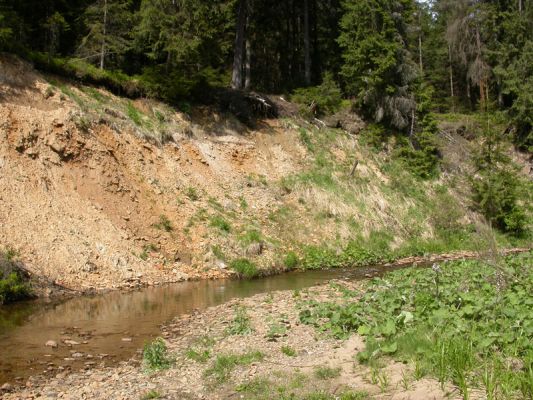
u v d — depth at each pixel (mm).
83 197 16625
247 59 33312
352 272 18906
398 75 31969
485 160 30328
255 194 23109
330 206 24719
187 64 24375
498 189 29031
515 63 36250
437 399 5695
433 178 30938
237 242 18844
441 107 44000
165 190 19609
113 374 7508
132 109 22141
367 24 30922
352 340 8398
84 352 8586
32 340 9234
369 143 30938
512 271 11289
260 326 9773
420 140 31625
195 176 21594
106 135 19188
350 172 27578
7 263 12789
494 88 41188
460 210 28984
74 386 7043
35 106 17938
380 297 10352
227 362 7688
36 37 23562
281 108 29219
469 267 13602
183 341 9141
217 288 14906
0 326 10172
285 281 16578
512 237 28438
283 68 39875
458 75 47125
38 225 14695
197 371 7543
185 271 16672
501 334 7156
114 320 10758
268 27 37938
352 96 34250
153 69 24344
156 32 22484
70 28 23156
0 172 15156
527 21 37188
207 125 25109
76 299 12828
